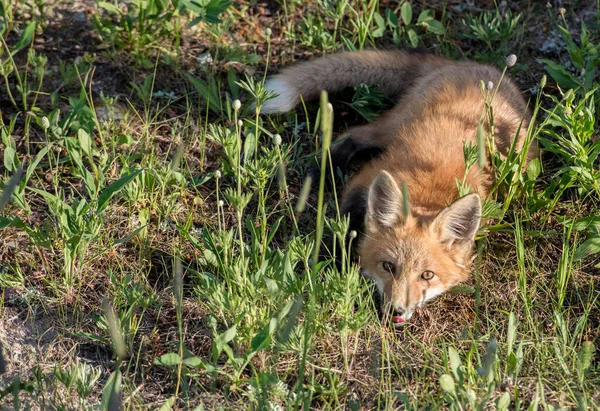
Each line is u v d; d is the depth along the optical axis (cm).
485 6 1266
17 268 859
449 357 777
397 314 833
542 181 1015
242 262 782
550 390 765
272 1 1258
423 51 1195
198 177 1007
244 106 1103
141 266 888
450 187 920
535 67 1175
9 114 1048
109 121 1032
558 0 1249
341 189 1038
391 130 1070
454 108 1011
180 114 1094
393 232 877
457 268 875
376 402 759
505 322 849
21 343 801
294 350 739
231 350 734
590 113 921
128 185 918
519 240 864
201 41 1184
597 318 859
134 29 1162
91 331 823
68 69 1079
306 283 797
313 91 1134
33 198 953
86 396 696
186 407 738
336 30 1212
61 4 1197
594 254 923
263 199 852
